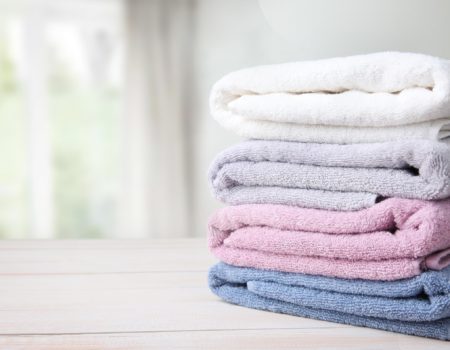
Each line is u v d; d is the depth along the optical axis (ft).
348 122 1.94
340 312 1.95
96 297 2.25
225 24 8.61
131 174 9.62
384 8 3.85
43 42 9.45
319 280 1.96
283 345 1.74
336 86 1.98
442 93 1.73
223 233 2.23
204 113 9.12
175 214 9.48
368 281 1.87
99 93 9.64
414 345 1.74
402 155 1.79
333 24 3.94
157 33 9.34
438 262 1.78
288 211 2.02
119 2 9.49
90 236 9.77
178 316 2.02
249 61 8.30
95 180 9.71
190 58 9.12
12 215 9.61
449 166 1.74
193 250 3.10
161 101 9.39
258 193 2.12
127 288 2.38
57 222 9.71
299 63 2.12
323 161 1.97
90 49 9.57
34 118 9.53
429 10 3.81
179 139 9.37
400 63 1.85
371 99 1.90
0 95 9.42
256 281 2.10
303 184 2.02
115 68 9.61
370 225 1.85
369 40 3.91
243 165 2.13
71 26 9.51
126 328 1.89
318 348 1.71
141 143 9.55
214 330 1.88
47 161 9.61
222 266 2.21
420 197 1.79
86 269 2.69
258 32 8.09
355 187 1.91
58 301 2.19
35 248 3.16
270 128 2.13
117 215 9.73
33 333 1.85
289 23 4.02
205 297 2.26
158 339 1.80
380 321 1.87
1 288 2.37
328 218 1.94
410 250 1.75
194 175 9.35
